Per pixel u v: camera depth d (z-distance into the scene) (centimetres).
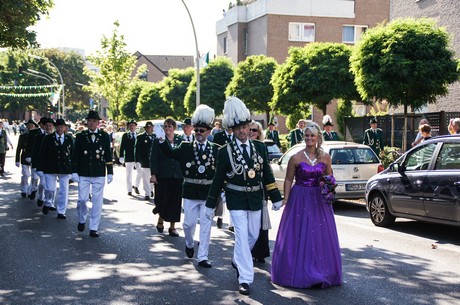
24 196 1562
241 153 659
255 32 4822
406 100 1872
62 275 728
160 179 988
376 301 613
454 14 2345
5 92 8375
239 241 650
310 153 695
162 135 801
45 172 1214
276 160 1491
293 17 4616
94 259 818
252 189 657
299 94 2734
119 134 2919
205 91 4081
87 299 626
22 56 2550
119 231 1040
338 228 1082
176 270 755
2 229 1058
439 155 977
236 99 667
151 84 5875
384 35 1822
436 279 706
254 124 962
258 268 771
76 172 1002
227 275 729
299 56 2747
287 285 671
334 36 4688
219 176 663
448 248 897
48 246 907
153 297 632
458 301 615
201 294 643
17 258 823
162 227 1034
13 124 7462
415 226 1105
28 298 630
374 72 1830
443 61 1791
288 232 682
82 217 1030
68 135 1217
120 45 4653
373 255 841
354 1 4712
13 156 3559
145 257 831
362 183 1303
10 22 1783
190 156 789
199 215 810
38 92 8531
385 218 1089
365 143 1728
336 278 674
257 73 3541
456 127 1262
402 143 2067
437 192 952
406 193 1022
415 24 1817
